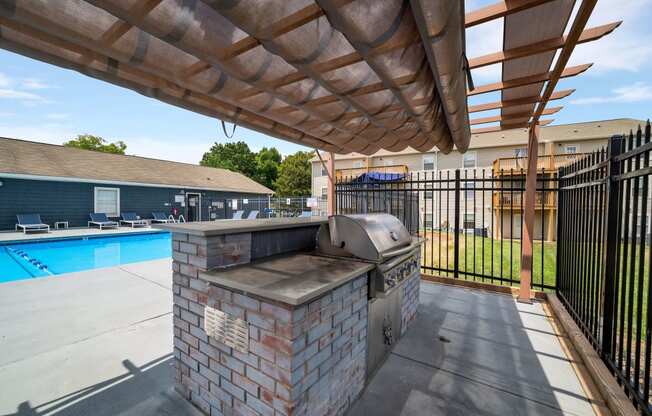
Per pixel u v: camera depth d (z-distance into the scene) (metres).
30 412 1.96
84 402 2.07
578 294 3.19
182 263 2.11
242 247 2.19
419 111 2.17
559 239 4.12
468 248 10.20
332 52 1.46
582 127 16.31
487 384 2.29
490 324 3.39
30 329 3.16
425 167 17.66
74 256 9.15
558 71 2.39
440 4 1.08
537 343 2.94
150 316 3.52
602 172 2.67
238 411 1.79
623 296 2.09
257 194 22.17
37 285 4.77
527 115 3.66
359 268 2.02
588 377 2.37
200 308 2.00
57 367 2.47
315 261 2.24
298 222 2.65
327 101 2.02
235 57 1.44
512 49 2.19
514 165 14.64
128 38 1.29
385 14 1.19
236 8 1.06
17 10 1.03
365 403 2.09
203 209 18.38
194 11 1.20
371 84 1.80
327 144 3.67
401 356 2.70
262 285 1.61
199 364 2.02
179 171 19.05
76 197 13.59
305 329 1.60
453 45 1.40
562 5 1.72
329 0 1.04
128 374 2.39
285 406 1.54
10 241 9.76
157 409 2.02
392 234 2.76
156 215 15.99
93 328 3.19
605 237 2.51
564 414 1.97
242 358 1.75
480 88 2.76
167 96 2.06
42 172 12.46
